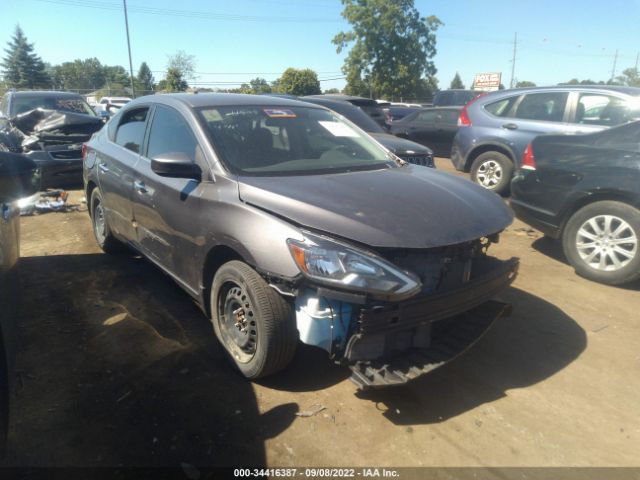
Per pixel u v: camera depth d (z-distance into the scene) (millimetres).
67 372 3180
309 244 2639
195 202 3299
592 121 7145
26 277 4652
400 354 2830
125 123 4707
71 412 2812
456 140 8859
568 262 5223
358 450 2596
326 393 3025
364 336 2566
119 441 2600
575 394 3100
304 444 2621
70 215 6957
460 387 3139
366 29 39625
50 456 2492
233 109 3834
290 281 2670
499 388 3139
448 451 2607
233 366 3166
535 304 4285
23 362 3277
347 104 8469
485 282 2996
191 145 3545
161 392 2998
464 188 3422
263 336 2859
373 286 2512
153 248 4000
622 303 4316
